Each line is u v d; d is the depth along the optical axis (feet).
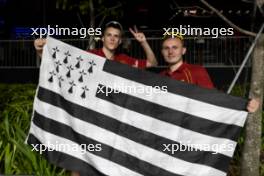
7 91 33.94
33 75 56.80
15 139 21.59
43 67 18.99
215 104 18.19
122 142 18.57
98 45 34.47
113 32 20.29
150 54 21.01
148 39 49.37
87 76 18.78
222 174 18.19
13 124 23.18
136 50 49.55
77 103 18.79
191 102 18.30
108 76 18.69
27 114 24.50
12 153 20.79
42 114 18.99
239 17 35.53
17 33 58.44
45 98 18.98
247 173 20.71
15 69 57.11
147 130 18.52
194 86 18.34
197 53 53.26
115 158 18.57
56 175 20.45
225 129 18.13
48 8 56.18
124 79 18.65
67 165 18.75
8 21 58.85
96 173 18.65
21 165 20.59
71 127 18.79
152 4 48.44
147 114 18.53
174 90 18.43
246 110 18.02
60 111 18.90
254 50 20.24
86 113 18.74
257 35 19.24
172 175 18.37
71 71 18.86
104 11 37.63
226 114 18.11
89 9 37.88
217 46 53.21
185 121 18.34
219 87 48.96
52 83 18.97
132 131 18.57
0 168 21.07
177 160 18.39
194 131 18.29
